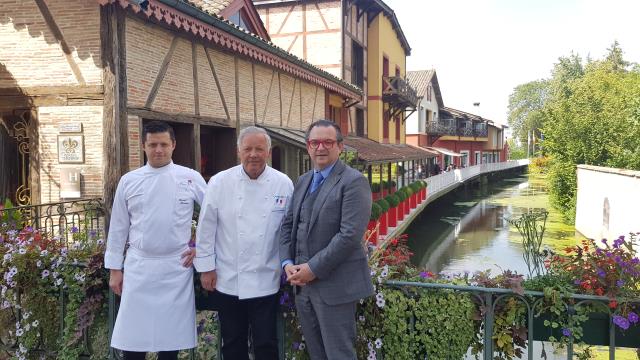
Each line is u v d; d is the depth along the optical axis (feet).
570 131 69.97
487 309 9.68
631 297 9.02
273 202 9.96
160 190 10.32
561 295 9.28
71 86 21.54
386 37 79.46
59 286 11.87
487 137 172.35
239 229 9.79
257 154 9.70
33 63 21.98
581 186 61.98
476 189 142.51
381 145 66.28
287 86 39.86
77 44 21.42
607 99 69.87
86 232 17.02
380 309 10.05
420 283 9.89
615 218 48.37
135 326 10.12
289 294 10.25
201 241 9.89
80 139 21.52
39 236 12.44
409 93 84.84
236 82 31.63
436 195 88.79
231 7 40.04
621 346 9.33
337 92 48.34
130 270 10.26
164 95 24.48
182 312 10.31
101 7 21.01
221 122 29.73
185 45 26.27
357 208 8.62
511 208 95.50
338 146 9.25
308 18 63.82
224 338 10.17
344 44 63.46
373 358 9.92
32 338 12.04
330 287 8.86
